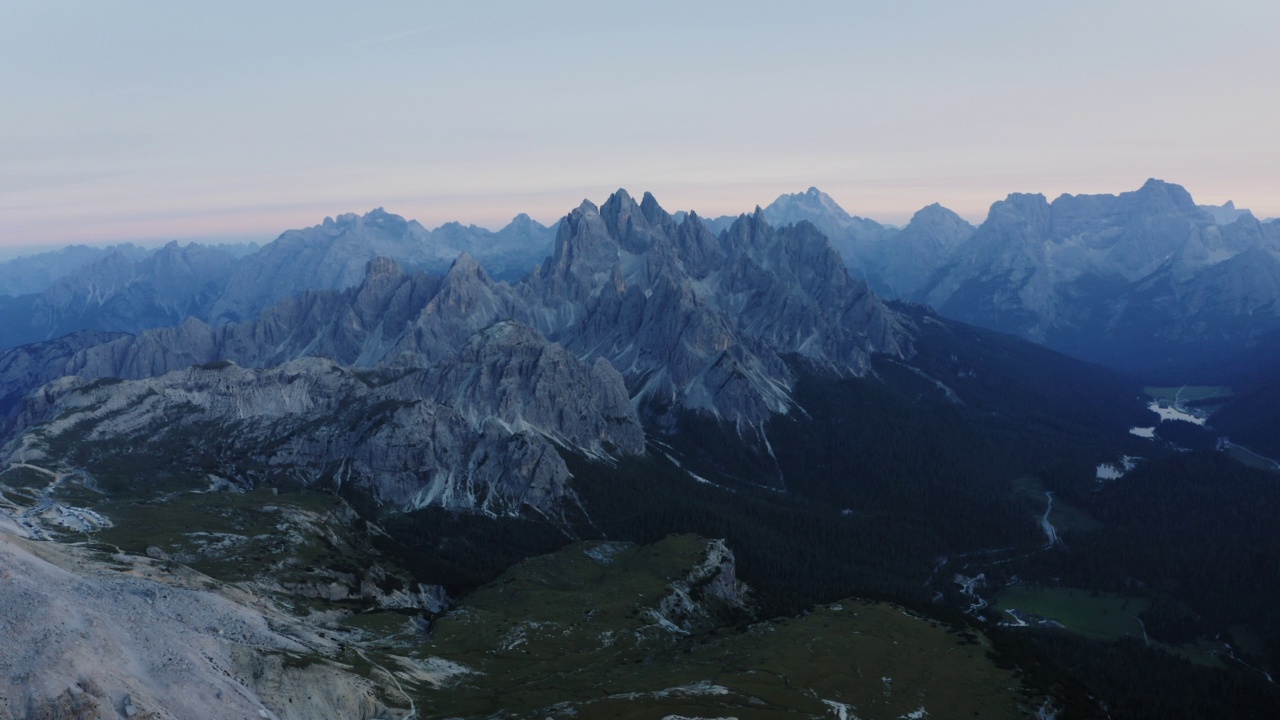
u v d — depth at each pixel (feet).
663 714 534.78
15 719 362.12
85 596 492.54
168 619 510.17
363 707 517.96
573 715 528.22
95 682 392.47
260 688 485.97
